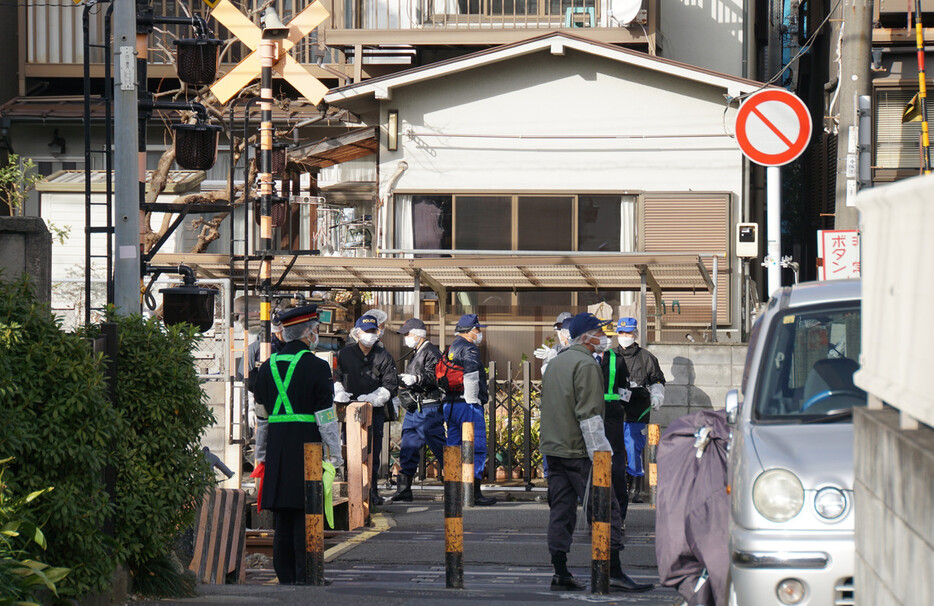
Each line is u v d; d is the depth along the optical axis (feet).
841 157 187.52
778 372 82.23
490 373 196.03
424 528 154.61
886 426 43.68
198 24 137.28
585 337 110.73
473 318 177.58
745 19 273.54
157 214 282.97
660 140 248.93
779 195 132.98
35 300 81.46
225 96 184.34
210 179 297.53
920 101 209.15
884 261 43.96
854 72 188.85
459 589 107.04
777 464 72.13
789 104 131.75
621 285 212.64
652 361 172.04
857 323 84.28
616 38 259.80
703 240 247.09
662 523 92.07
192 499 96.17
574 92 251.60
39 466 75.87
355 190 284.20
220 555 115.65
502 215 252.62
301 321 113.19
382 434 175.11
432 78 253.24
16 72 308.40
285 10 272.10
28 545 72.90
